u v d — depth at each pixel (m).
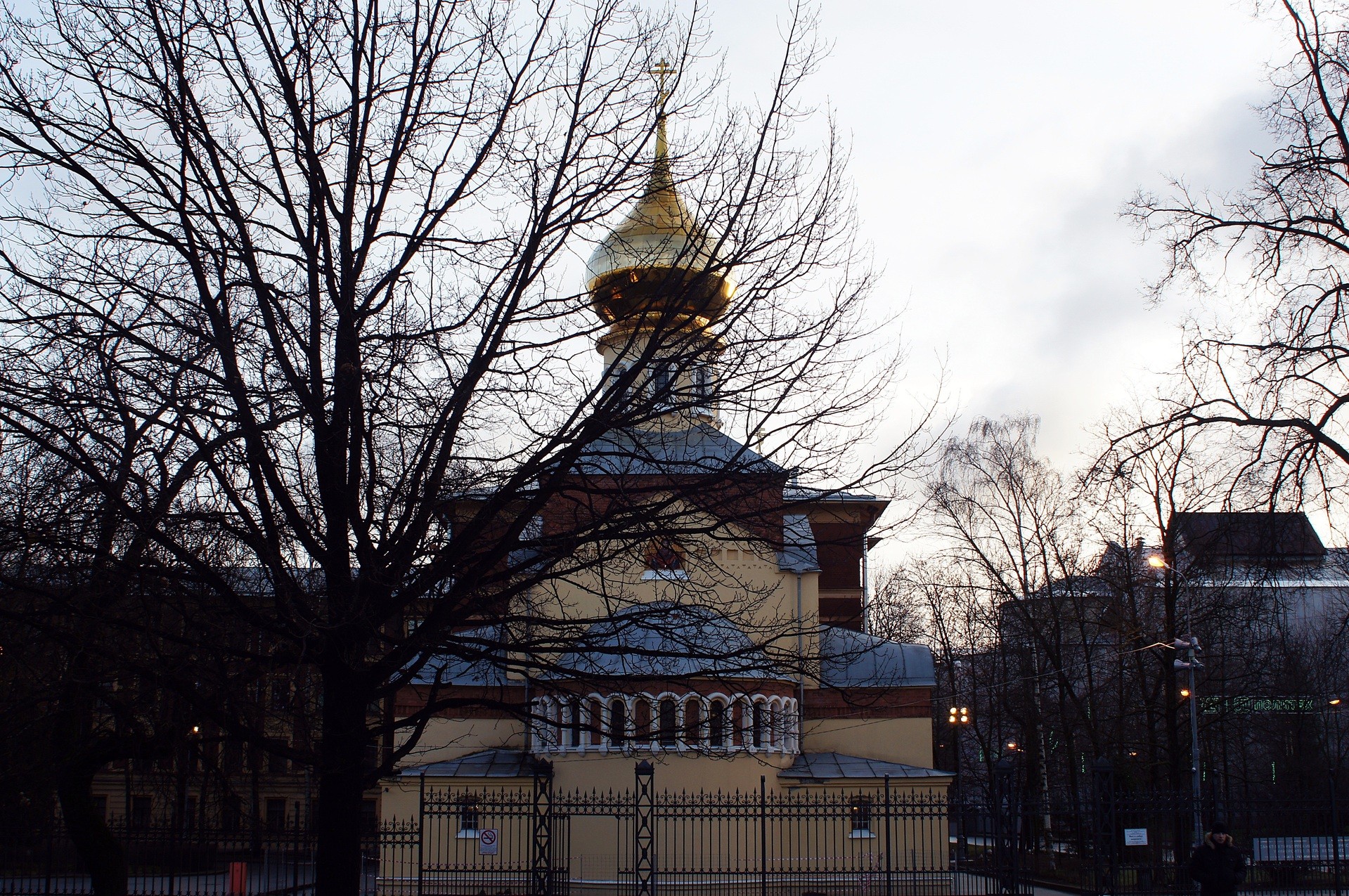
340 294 11.31
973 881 31.00
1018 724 50.94
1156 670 39.38
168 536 10.84
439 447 11.77
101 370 10.38
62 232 11.34
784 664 12.70
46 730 13.89
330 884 11.00
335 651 10.79
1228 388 19.77
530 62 12.67
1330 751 52.16
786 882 28.91
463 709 33.06
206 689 11.74
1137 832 25.86
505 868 29.33
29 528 10.22
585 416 12.38
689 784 29.77
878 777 31.64
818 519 34.59
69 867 26.17
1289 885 28.45
